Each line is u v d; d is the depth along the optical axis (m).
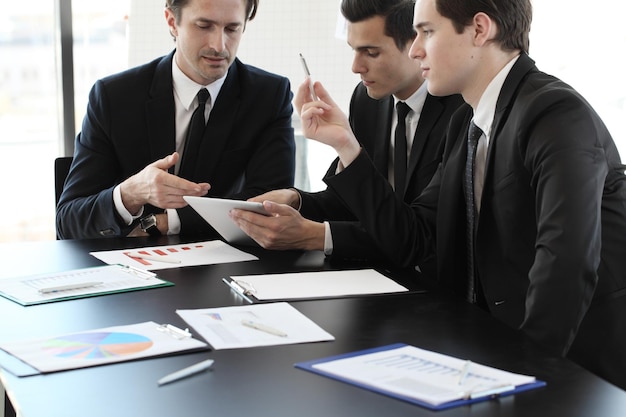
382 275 1.85
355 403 1.10
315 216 2.32
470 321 1.49
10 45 3.42
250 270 1.88
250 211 2.01
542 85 1.71
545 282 1.49
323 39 3.39
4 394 1.88
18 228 3.60
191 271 1.86
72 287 1.68
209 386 1.16
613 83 3.56
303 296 1.64
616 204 1.71
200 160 2.52
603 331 1.69
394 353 1.29
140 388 1.15
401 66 2.30
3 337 1.39
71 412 1.07
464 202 1.91
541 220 1.54
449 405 1.08
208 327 1.42
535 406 1.09
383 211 2.02
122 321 1.47
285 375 1.20
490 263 1.79
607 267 1.70
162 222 2.29
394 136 2.45
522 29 1.78
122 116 2.50
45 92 3.48
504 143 1.73
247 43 3.38
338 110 2.07
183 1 2.35
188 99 2.52
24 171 3.54
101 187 2.49
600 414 1.06
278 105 2.62
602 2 3.52
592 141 1.59
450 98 2.32
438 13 1.78
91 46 3.44
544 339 1.47
